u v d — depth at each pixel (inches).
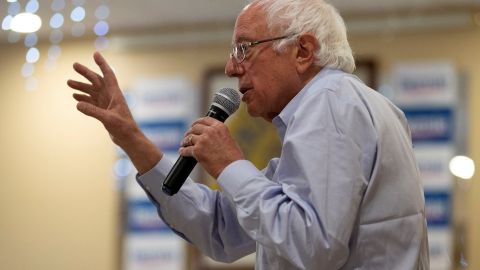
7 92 367.9
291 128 91.7
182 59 347.9
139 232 339.6
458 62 313.6
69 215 354.3
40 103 363.9
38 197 359.6
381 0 309.1
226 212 117.4
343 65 100.8
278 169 92.7
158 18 338.3
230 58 103.7
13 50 368.5
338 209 86.0
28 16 318.0
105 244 346.6
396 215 91.0
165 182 102.0
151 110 345.1
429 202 304.8
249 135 312.8
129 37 354.3
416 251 91.7
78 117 358.9
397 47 320.8
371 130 90.4
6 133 366.6
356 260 91.2
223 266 323.3
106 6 320.8
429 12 317.7
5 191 363.6
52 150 360.5
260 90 100.0
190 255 331.6
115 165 350.0
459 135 307.7
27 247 357.7
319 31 99.0
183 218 116.4
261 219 87.8
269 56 99.1
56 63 363.6
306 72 99.2
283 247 86.0
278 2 99.5
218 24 343.6
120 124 110.9
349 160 88.3
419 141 309.9
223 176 92.0
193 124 96.7
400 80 316.5
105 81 112.6
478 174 304.3
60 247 353.4
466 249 300.2
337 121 90.1
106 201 349.7
